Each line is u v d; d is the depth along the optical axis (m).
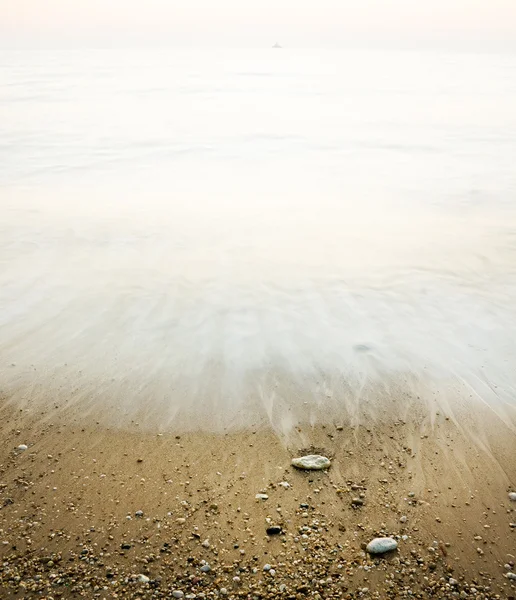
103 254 8.78
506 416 4.88
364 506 3.72
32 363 5.56
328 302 7.18
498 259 8.99
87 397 5.02
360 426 4.70
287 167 17.61
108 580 3.04
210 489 3.85
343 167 17.59
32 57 100.88
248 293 7.39
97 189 14.10
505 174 16.31
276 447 4.39
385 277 8.14
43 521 3.49
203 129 24.53
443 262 8.83
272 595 2.97
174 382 5.30
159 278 7.83
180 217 11.27
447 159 18.67
